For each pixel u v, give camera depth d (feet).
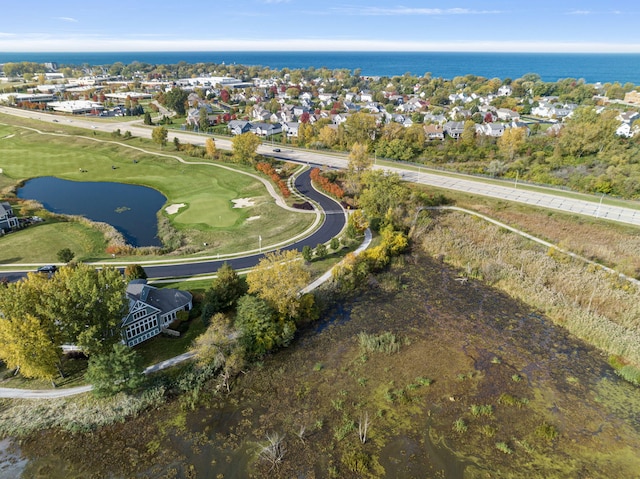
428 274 216.54
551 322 176.04
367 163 327.06
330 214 287.69
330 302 191.31
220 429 124.88
